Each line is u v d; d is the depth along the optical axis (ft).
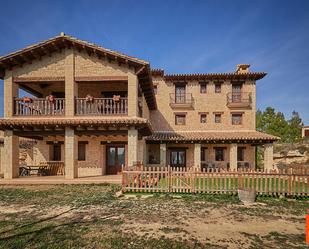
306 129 140.26
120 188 39.45
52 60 50.49
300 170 33.30
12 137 48.44
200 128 84.84
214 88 85.56
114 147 62.49
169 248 16.31
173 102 85.46
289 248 16.58
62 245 16.65
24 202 29.78
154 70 82.33
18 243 16.90
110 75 49.70
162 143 73.15
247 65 85.71
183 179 34.50
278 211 26.13
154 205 28.14
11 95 49.65
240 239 18.12
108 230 19.63
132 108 48.34
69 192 36.52
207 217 23.62
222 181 33.99
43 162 62.08
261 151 112.47
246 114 84.33
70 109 49.03
